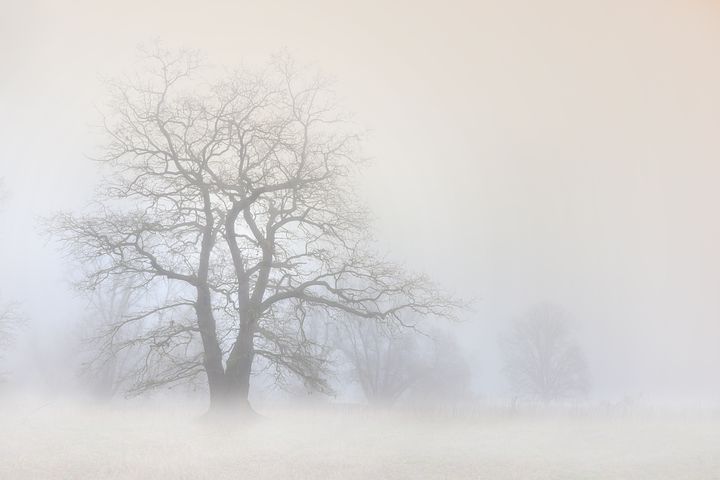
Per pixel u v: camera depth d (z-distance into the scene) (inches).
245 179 879.7
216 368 870.4
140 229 852.0
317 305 942.4
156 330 871.1
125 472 536.1
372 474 561.9
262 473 550.9
